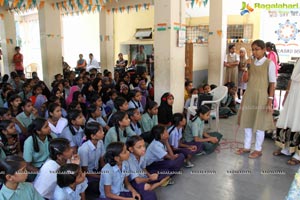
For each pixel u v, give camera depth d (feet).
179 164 9.48
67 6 22.34
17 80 19.67
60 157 7.32
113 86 18.03
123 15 34.68
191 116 14.08
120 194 7.59
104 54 27.53
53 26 23.27
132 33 34.27
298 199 5.11
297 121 10.23
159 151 9.15
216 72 19.90
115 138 9.59
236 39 24.48
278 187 8.97
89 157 8.69
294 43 21.02
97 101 12.80
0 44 30.78
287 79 15.19
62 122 10.21
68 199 6.44
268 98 10.80
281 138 11.26
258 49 10.61
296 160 10.60
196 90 15.76
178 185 9.09
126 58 34.99
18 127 10.69
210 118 14.87
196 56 22.25
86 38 37.96
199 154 11.32
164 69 14.25
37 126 8.23
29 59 46.42
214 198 8.32
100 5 22.81
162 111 12.30
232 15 25.18
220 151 11.94
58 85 15.71
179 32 14.19
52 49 23.52
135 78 19.70
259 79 10.80
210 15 19.52
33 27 45.21
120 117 9.55
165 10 13.74
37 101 14.26
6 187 5.72
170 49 13.93
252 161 10.91
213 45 19.69
